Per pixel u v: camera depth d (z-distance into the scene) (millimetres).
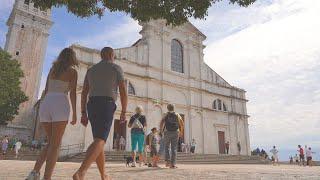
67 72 4324
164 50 35375
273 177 6762
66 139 25875
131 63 32312
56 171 7301
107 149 27906
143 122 11086
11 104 31656
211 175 7082
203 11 8281
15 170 7125
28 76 40438
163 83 33781
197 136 34875
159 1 8289
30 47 41562
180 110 34781
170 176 6680
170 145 9977
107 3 8398
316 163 27406
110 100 4148
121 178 6008
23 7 42344
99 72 4270
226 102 39000
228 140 37406
